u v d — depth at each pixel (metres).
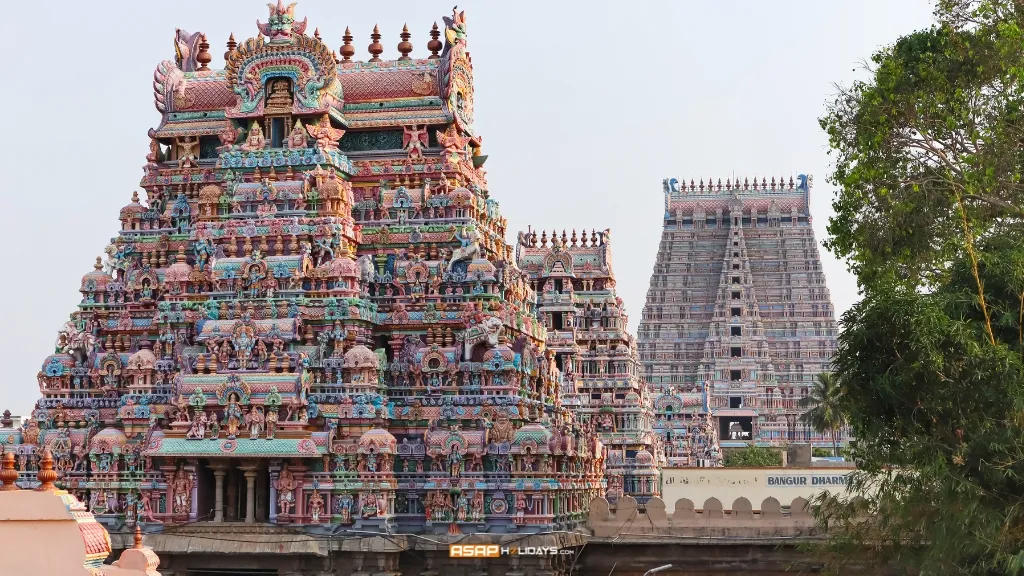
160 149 91.81
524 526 74.81
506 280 84.06
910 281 68.25
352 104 88.75
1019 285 58.72
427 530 76.00
